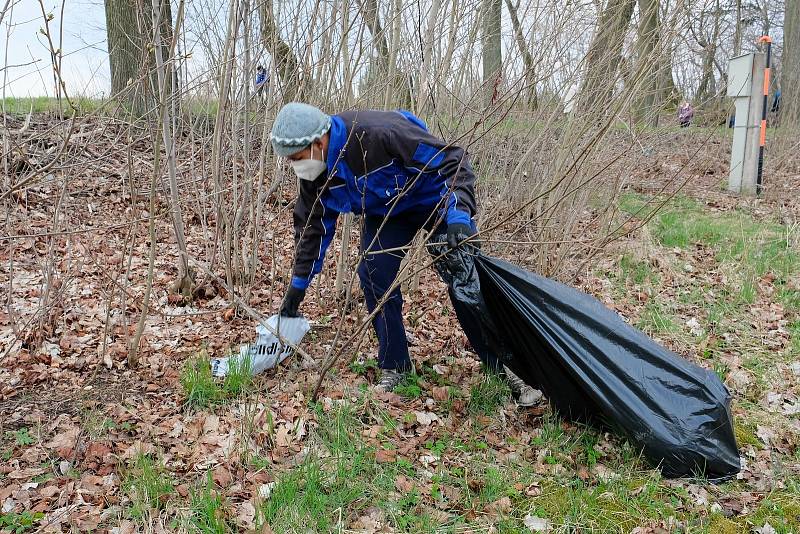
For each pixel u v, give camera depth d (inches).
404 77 163.0
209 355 135.9
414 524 92.7
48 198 198.7
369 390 124.5
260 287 172.2
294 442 108.2
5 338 135.6
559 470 107.0
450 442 112.8
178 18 120.1
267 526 87.4
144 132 168.9
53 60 98.7
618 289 192.4
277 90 152.9
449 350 147.8
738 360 152.5
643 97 180.1
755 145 312.8
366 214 116.9
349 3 148.3
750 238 234.2
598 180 176.6
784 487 106.0
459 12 158.1
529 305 110.0
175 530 87.6
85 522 87.2
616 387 105.8
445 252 106.1
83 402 115.4
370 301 122.9
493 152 181.2
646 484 103.0
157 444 105.5
